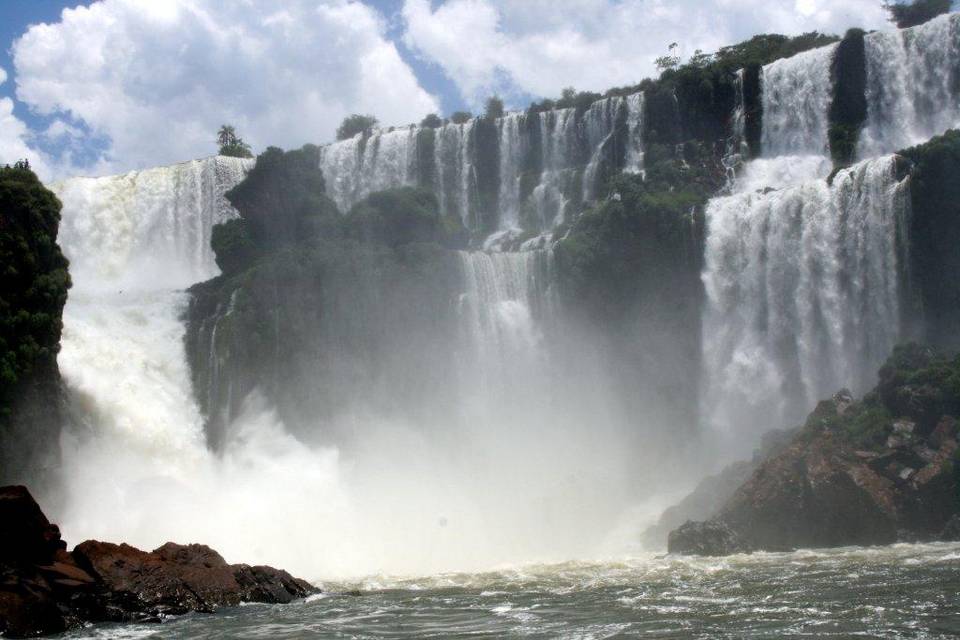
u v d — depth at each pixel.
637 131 83.25
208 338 67.25
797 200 64.25
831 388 61.94
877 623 24.89
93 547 31.58
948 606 26.78
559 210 83.69
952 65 72.94
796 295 63.59
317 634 26.77
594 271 69.19
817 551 42.53
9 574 28.95
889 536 44.16
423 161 88.75
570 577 37.47
